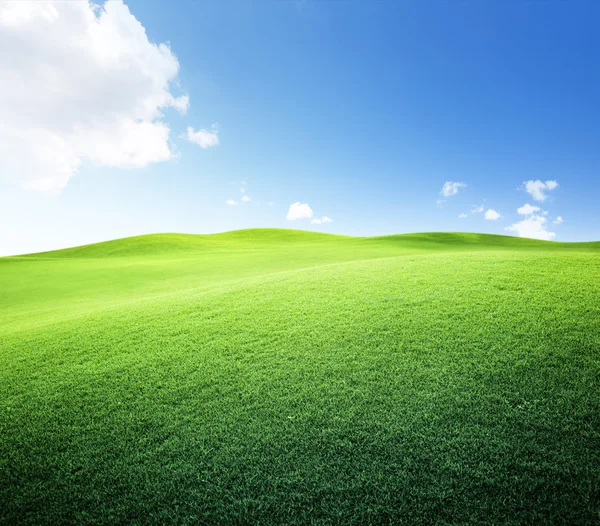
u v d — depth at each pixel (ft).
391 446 14.83
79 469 14.85
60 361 26.02
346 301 33.37
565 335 23.20
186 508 12.60
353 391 19.03
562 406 16.69
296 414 17.46
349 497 12.55
